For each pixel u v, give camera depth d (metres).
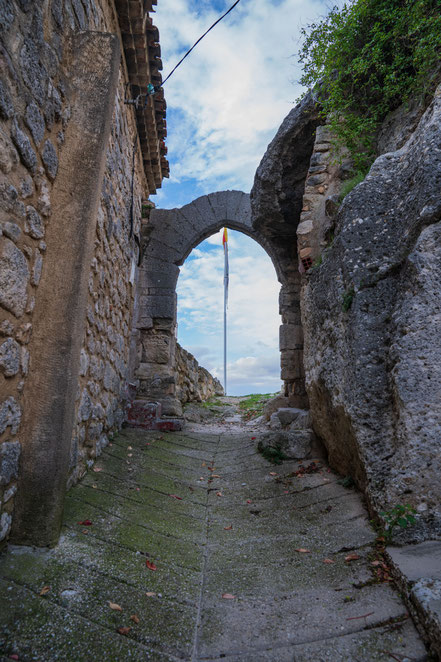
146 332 6.91
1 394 1.88
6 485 1.95
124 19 4.41
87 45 2.70
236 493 3.39
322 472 3.47
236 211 7.11
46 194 2.33
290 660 1.46
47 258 2.34
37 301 2.25
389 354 2.44
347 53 3.77
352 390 2.58
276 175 4.89
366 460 2.40
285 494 3.20
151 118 5.89
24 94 2.01
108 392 4.28
